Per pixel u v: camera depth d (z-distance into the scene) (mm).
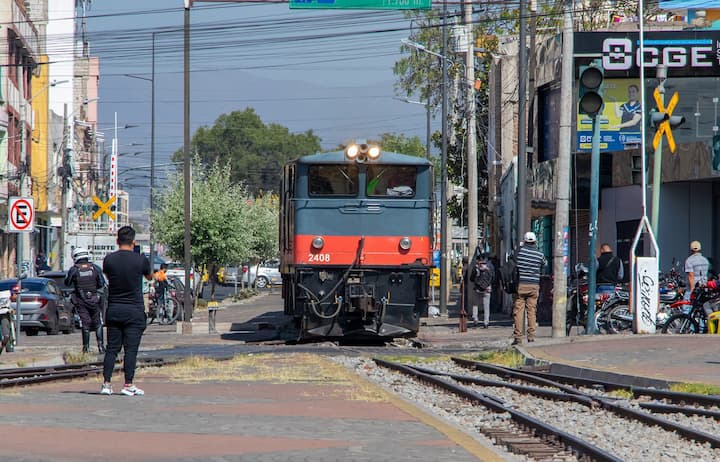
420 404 38094
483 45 153500
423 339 79750
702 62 102688
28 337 90375
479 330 90062
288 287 80375
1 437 27609
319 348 70812
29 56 178375
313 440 28266
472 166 110438
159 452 25594
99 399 38500
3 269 167125
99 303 66125
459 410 38062
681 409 37094
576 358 56562
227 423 31703
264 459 24875
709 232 89688
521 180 85312
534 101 111188
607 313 71875
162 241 173000
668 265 89750
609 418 36062
